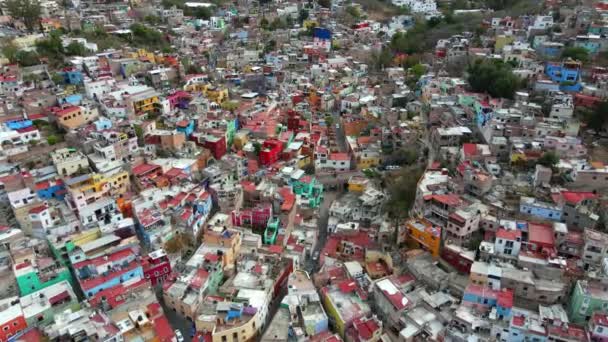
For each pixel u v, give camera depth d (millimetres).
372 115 178750
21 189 115938
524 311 90312
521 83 161875
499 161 129250
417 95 191375
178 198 121000
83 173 123562
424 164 141125
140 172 129375
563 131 133500
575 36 194750
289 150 153625
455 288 98562
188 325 96375
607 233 101500
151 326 90438
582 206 106312
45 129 146875
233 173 140125
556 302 92625
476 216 105875
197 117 164250
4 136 135000
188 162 139250
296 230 126250
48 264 99562
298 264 115125
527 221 107250
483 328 87312
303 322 92625
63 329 86250
